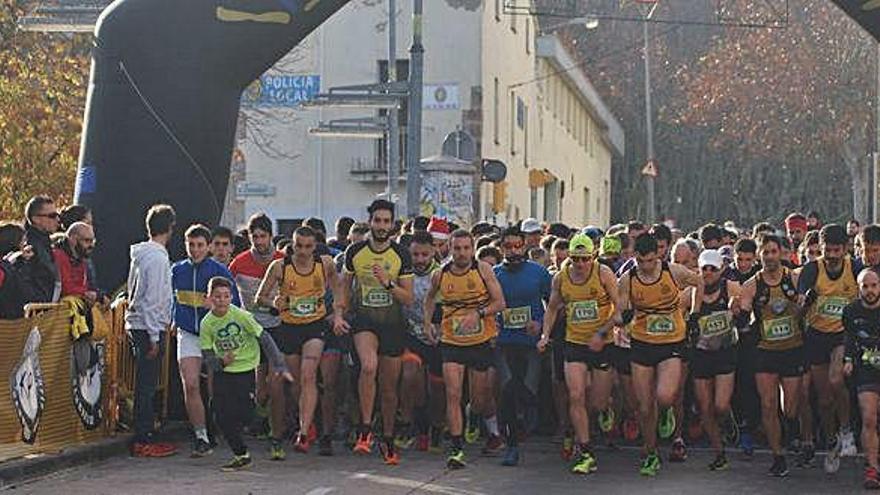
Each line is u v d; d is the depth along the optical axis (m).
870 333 27.23
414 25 52.12
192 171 34.88
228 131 35.50
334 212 80.06
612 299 29.44
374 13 79.06
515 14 89.44
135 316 30.80
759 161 137.75
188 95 34.72
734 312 29.41
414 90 52.19
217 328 29.02
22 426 27.62
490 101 82.31
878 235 28.27
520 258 31.33
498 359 31.20
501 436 32.59
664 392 28.97
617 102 153.12
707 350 29.92
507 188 88.44
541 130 106.69
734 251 33.62
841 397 29.52
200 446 31.00
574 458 31.31
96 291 30.80
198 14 34.75
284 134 80.19
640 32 152.88
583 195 134.00
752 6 119.38
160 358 31.73
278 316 31.64
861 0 33.34
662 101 152.62
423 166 55.81
